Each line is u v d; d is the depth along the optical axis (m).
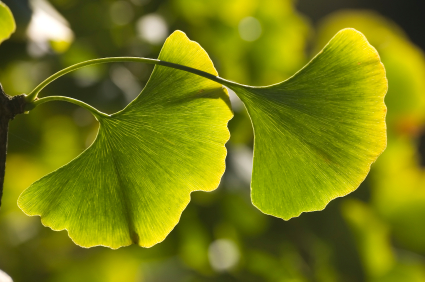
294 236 0.62
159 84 0.35
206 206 0.63
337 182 0.35
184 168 0.36
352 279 0.60
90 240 0.36
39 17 0.43
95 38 0.60
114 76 0.58
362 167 0.35
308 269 0.62
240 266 0.64
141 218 0.36
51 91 0.55
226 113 0.35
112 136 0.36
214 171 0.36
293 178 0.36
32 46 0.52
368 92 0.35
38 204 0.36
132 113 0.36
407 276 0.62
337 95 0.35
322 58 0.35
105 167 0.36
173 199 0.36
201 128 0.36
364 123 0.35
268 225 0.64
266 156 0.36
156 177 0.36
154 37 0.58
